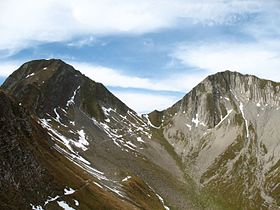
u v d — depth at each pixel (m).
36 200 117.50
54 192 131.62
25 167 123.19
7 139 121.38
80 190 147.12
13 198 106.81
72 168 175.00
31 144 148.00
